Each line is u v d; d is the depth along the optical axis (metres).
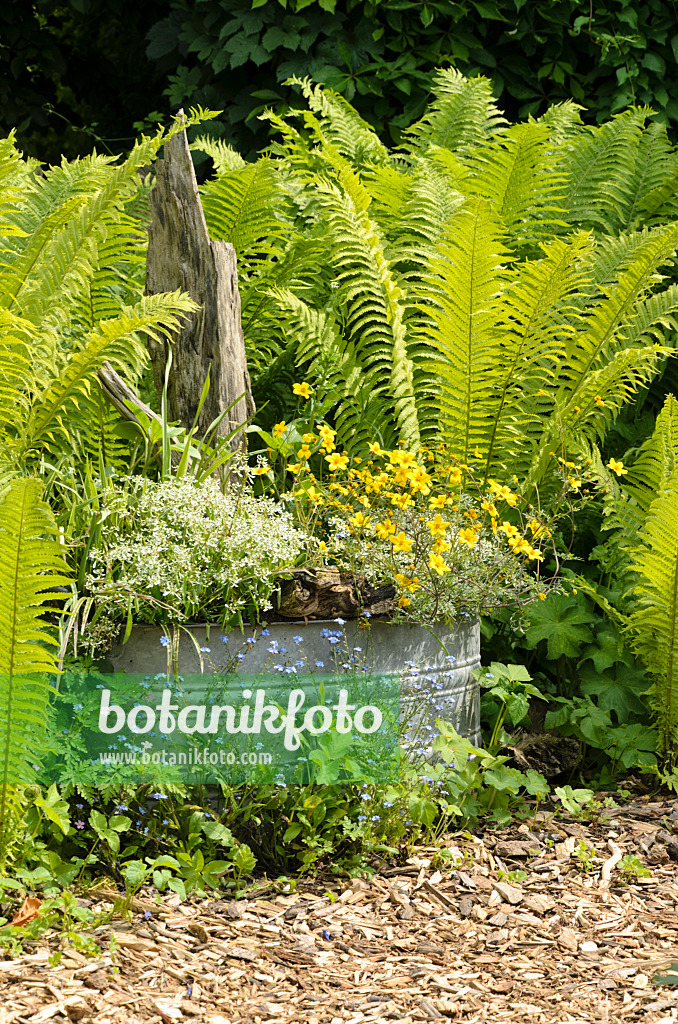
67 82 7.66
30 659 2.40
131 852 2.60
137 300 4.23
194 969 2.28
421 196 4.29
